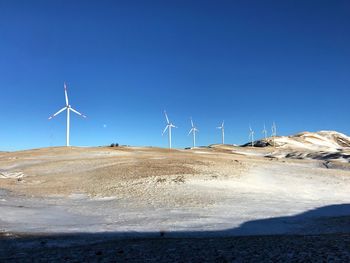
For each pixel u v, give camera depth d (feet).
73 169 209.67
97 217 105.70
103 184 164.04
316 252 51.55
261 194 149.69
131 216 106.83
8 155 293.84
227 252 54.19
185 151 376.48
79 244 68.13
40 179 184.55
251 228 90.89
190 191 146.41
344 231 86.17
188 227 90.94
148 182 162.71
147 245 63.00
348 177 209.36
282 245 58.65
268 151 553.64
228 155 338.54
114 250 58.39
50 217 104.88
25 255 56.18
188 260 49.70
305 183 186.80
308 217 108.68
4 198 136.67
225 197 138.21
